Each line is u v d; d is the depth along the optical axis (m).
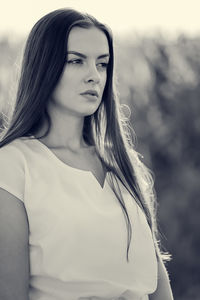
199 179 10.59
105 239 3.30
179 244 10.39
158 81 10.65
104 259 3.30
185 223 10.43
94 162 3.56
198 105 10.72
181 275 10.36
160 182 10.66
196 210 10.46
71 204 3.28
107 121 3.64
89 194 3.37
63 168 3.37
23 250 3.23
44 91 3.36
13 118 3.45
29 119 3.40
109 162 3.61
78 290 3.29
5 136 3.42
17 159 3.31
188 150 10.75
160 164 10.73
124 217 3.42
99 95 3.44
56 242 3.23
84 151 3.55
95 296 3.34
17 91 3.47
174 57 10.68
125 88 10.51
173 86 10.70
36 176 3.29
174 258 10.38
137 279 3.44
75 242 3.24
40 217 3.24
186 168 10.67
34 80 3.38
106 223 3.33
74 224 3.25
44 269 3.25
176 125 10.71
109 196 3.45
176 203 10.49
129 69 10.52
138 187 3.63
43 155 3.36
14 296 3.20
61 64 3.34
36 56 3.38
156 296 3.72
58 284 3.28
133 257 3.42
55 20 3.36
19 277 3.21
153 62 10.60
